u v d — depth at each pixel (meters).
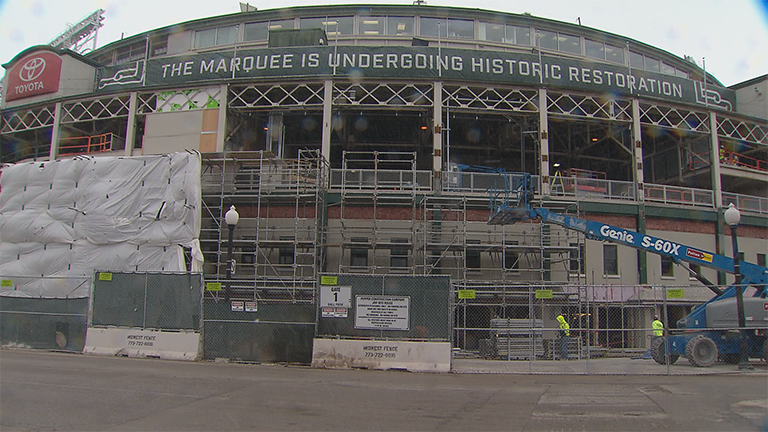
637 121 27.52
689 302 23.92
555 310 24.78
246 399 9.95
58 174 23.72
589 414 9.20
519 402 10.29
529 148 32.44
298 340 15.25
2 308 17.47
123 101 28.06
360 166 34.28
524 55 26.67
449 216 25.33
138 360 15.14
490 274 24.97
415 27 33.16
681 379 13.52
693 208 27.73
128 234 22.62
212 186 24.95
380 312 14.86
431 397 10.70
